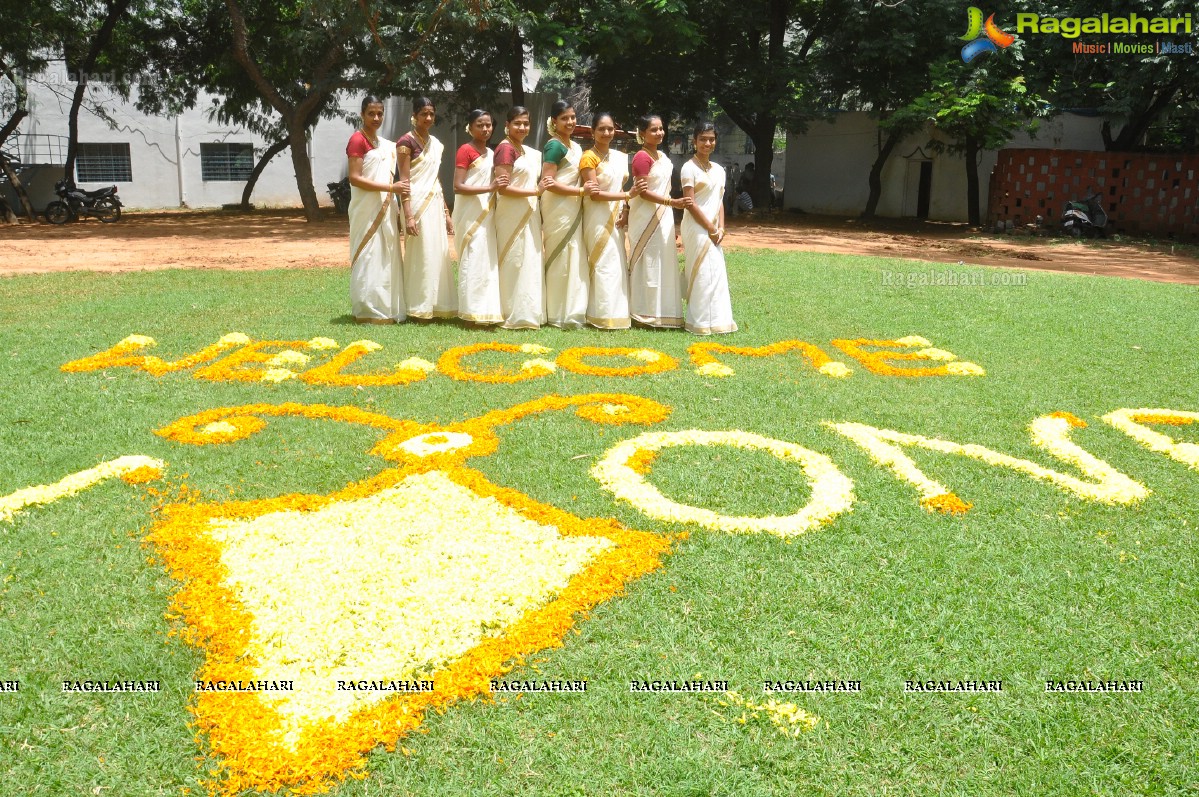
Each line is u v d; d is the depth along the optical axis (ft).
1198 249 54.08
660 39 63.77
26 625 9.57
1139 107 60.80
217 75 69.87
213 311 24.54
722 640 9.60
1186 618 10.21
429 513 12.12
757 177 75.36
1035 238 59.47
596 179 22.86
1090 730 8.42
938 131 69.92
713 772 7.80
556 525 11.86
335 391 17.52
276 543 11.23
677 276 23.90
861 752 8.11
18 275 31.89
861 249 47.67
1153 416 17.34
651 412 16.56
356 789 7.57
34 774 7.68
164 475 13.30
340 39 53.93
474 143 22.45
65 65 75.46
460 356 20.21
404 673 8.83
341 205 71.67
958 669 9.23
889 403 17.85
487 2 51.01
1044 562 11.40
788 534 11.89
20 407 16.08
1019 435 16.16
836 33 66.80
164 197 81.92
